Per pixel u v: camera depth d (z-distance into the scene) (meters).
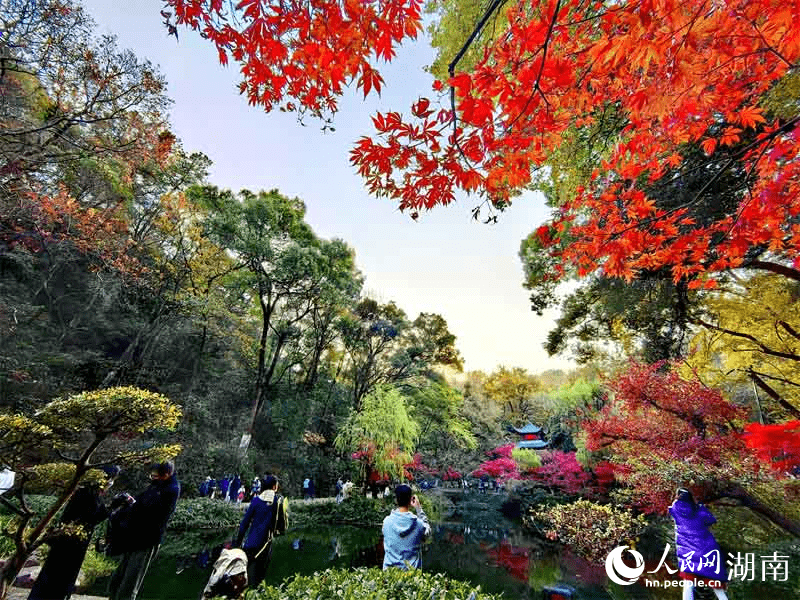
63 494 3.36
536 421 29.92
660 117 2.20
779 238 2.76
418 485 20.33
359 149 2.10
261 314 20.12
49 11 5.31
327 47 1.93
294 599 2.40
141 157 7.35
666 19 1.53
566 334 9.29
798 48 1.72
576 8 1.73
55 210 7.75
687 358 6.35
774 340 5.22
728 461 4.90
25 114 6.66
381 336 22.19
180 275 14.43
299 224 18.16
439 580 2.65
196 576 6.59
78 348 13.23
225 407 17.80
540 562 8.95
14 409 9.95
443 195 2.21
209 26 1.98
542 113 2.02
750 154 2.77
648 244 3.01
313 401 20.44
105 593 5.14
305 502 14.67
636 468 6.09
